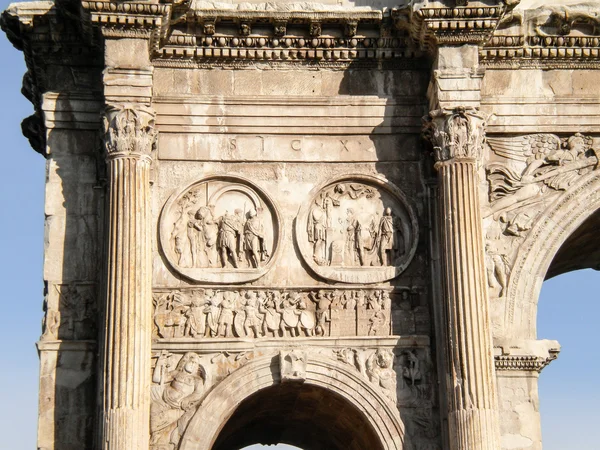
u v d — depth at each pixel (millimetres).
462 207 32562
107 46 32781
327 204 34031
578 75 34906
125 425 30688
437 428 32594
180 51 34156
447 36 33344
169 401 32312
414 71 34719
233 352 32844
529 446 32656
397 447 32469
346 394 32688
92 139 33875
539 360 33094
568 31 34562
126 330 31219
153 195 33531
